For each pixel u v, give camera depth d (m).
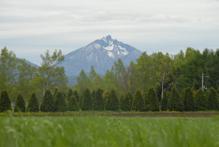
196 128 4.20
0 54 113.19
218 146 3.28
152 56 139.12
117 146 3.49
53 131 4.08
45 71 115.56
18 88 113.25
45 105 80.38
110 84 144.12
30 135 3.87
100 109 88.06
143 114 62.59
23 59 115.12
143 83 138.75
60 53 116.69
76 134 3.38
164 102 85.69
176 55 149.75
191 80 132.25
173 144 3.10
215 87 132.00
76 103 82.62
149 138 3.46
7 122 4.25
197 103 85.00
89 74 161.75
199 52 138.00
